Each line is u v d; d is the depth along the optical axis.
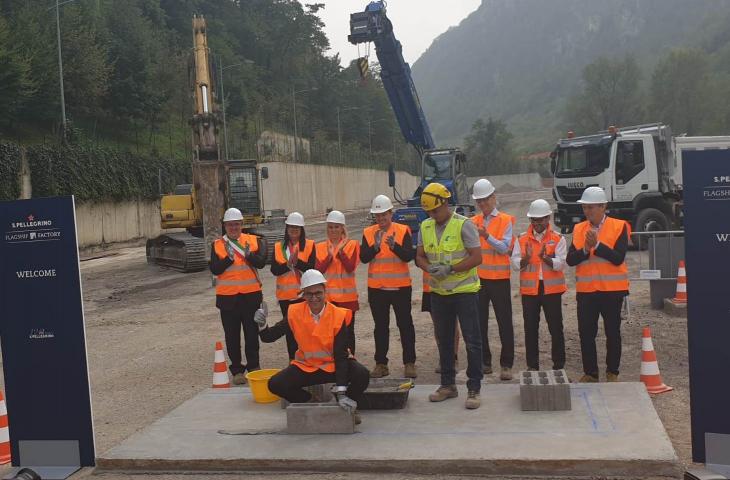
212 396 7.26
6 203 5.68
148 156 39.00
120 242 33.81
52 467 5.80
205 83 19.75
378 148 113.06
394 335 10.57
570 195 19.88
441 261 6.25
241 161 21.53
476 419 6.04
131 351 10.44
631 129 19.83
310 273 5.83
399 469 5.26
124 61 46.66
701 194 4.94
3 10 40.88
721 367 4.97
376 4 23.66
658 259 11.43
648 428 5.58
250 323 8.12
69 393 5.73
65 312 5.69
